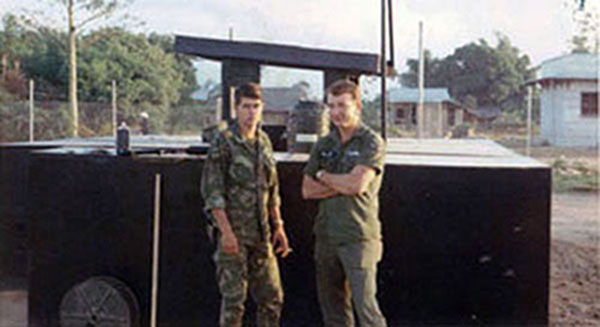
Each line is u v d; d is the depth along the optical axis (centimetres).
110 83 3316
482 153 466
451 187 362
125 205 389
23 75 3083
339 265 328
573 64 2798
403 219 365
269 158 338
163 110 2602
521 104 6059
